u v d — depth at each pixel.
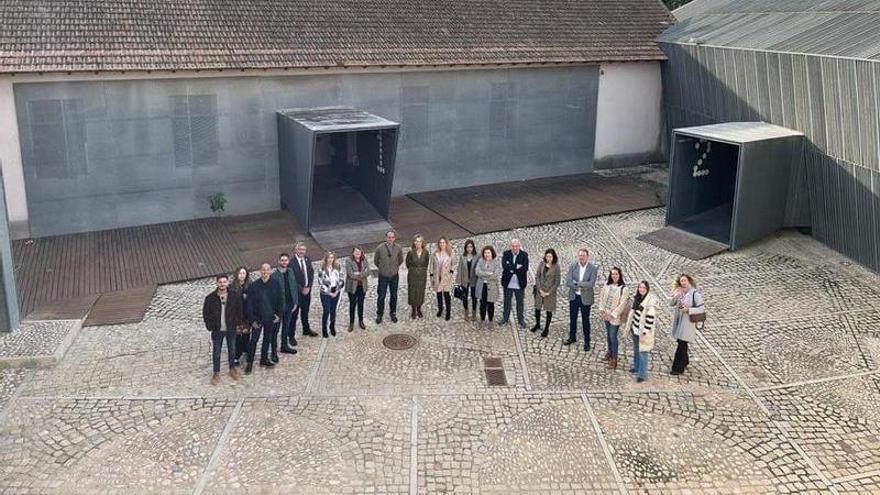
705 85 22.03
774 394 11.03
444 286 13.34
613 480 9.05
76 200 18.09
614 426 10.17
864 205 15.90
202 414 10.36
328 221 19.00
